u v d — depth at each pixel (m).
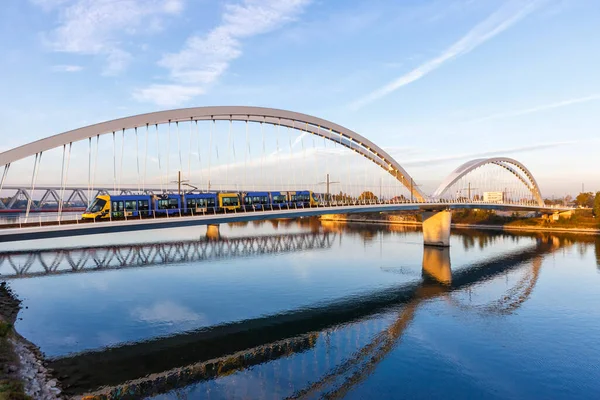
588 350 28.17
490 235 106.06
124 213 37.16
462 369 25.05
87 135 34.31
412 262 64.44
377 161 78.50
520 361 26.33
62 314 34.69
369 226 137.75
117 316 34.62
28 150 30.58
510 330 32.22
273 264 61.97
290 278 51.75
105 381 22.31
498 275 54.50
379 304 40.06
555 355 27.30
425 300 41.66
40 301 38.91
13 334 27.53
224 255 71.06
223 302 39.78
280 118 56.69
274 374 23.94
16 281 47.62
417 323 34.03
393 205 68.94
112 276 51.50
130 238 96.88
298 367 25.05
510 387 22.89
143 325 32.47
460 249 79.75
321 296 42.84
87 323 32.47
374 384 22.88
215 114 46.94
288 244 87.94
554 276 53.28
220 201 48.38
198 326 32.69
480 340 30.02
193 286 46.50
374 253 74.25
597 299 41.72
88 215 37.81
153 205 41.62
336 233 112.94
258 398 20.92
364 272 56.19
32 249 74.25
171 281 49.03
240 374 23.81
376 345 28.95
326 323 34.03
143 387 21.72
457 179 100.38
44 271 53.94
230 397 20.91
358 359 26.42
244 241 92.75
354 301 41.12
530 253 73.50
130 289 44.53
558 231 113.50
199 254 71.69
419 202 78.88
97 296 41.19
